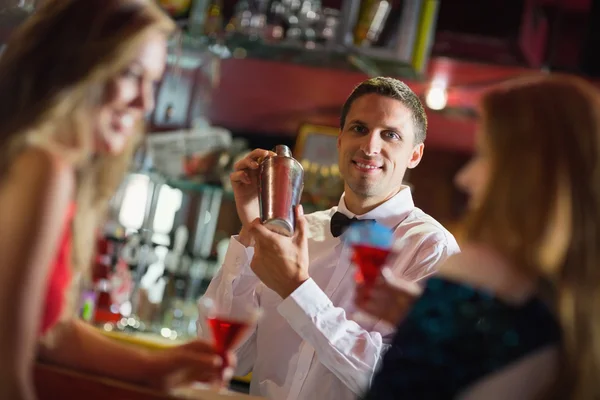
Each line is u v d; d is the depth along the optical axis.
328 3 3.82
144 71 1.35
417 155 2.42
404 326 1.35
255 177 2.11
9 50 1.37
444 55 3.85
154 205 4.30
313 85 4.48
